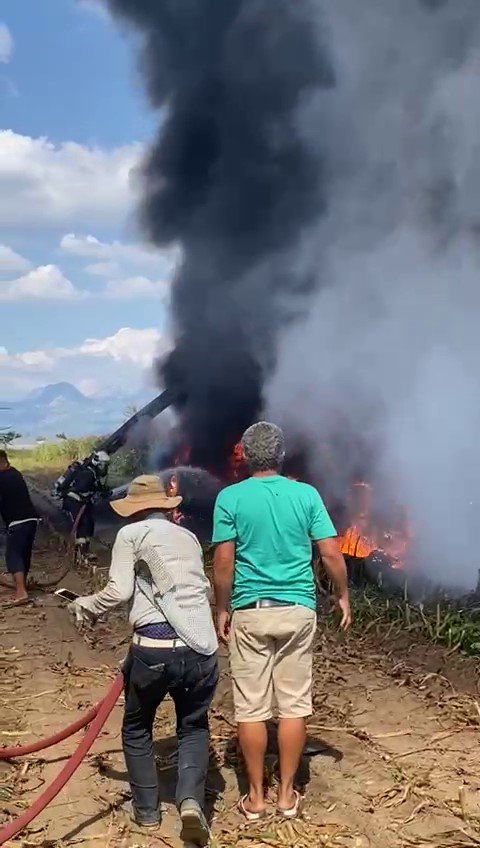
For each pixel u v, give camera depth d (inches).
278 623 152.6
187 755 150.1
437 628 256.4
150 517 158.9
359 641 258.4
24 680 227.3
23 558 310.3
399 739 189.6
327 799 162.4
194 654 148.9
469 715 201.8
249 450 162.1
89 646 258.2
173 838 149.3
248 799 158.9
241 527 155.9
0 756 155.6
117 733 193.2
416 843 147.1
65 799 162.2
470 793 164.9
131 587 149.3
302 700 156.3
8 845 144.8
